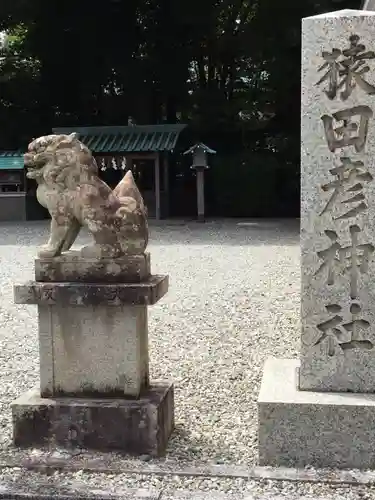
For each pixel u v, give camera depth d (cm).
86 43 2231
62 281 383
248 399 485
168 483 345
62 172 379
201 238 1600
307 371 383
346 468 362
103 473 357
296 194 2270
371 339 375
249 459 377
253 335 678
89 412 381
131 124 2444
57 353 391
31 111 2347
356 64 359
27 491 336
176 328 710
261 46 2112
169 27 2244
